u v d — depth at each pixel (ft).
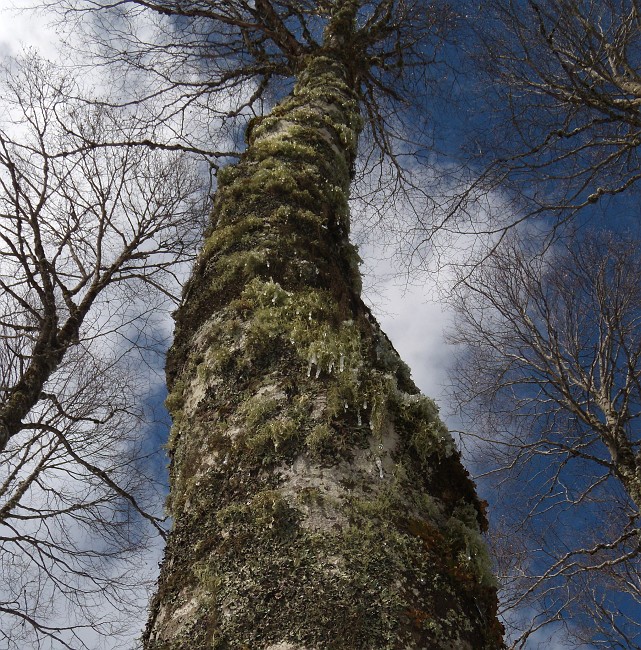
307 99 17.08
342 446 6.93
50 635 19.66
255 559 6.04
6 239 15.08
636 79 19.43
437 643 5.57
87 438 20.08
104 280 17.46
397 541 6.19
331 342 8.19
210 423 7.89
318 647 5.28
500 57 22.41
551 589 21.80
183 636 5.83
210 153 20.36
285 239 10.58
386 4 25.22
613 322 24.26
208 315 9.75
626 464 21.91
